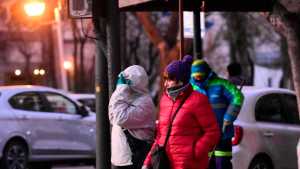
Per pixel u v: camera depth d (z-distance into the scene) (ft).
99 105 67.15
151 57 292.61
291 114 82.58
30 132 100.42
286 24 66.03
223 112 65.36
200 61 65.87
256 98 78.89
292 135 81.00
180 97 48.47
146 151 55.47
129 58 300.81
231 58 291.79
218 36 297.33
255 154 76.64
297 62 65.51
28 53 312.09
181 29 66.59
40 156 101.96
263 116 79.00
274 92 81.66
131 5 82.74
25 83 130.00
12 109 99.40
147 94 55.93
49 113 104.01
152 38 155.53
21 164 99.30
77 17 66.03
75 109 108.17
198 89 65.98
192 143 48.01
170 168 48.67
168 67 48.75
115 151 56.29
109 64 64.69
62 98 106.93
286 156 80.18
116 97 55.01
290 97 83.35
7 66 318.45
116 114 54.75
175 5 86.28
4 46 314.96
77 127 107.34
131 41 299.79
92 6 65.05
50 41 251.39
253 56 297.53
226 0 87.61
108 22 65.00
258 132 77.36
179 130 48.11
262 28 283.59
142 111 54.90
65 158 105.60
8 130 97.81
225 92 65.31
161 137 49.08
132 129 55.36
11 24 181.98
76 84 296.92
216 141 48.21
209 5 90.38
